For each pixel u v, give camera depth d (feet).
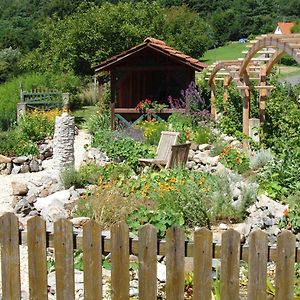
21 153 52.54
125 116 68.23
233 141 49.57
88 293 14.16
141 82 71.61
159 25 108.58
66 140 39.68
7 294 14.84
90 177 37.24
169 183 31.07
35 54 112.47
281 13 213.25
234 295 13.57
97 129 64.23
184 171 36.09
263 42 40.42
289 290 13.46
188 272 19.60
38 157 54.13
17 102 81.15
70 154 39.88
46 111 76.95
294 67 133.90
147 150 47.24
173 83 70.74
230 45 197.26
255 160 38.68
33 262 14.47
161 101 71.20
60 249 14.25
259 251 13.37
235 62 54.70
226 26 204.64
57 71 100.17
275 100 48.34
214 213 27.32
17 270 14.74
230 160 39.40
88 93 99.19
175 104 66.44
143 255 13.80
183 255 13.66
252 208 27.48
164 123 60.18
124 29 97.19
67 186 36.37
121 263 13.94
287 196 28.04
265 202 26.66
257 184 30.30
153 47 64.39
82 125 76.28
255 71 50.90
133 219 25.09
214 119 61.05
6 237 14.66
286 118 41.93
